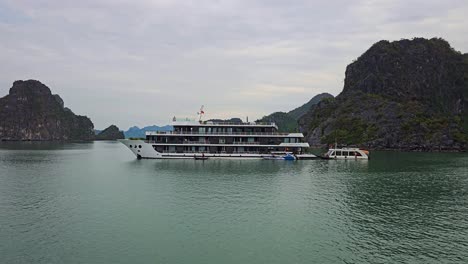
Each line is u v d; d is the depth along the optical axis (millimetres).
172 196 68312
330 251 42062
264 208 60062
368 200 66625
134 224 50844
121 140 128750
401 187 79750
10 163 128500
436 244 44250
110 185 79625
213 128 127188
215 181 84938
